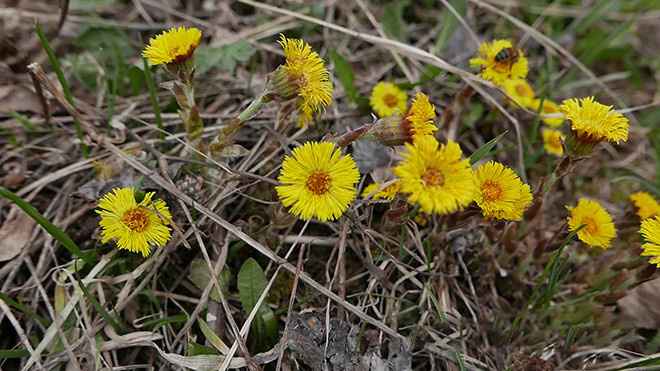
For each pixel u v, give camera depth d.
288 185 0.35
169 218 0.35
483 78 0.41
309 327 0.36
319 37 0.47
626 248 0.40
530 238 0.40
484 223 0.37
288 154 0.38
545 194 0.37
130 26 0.46
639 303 0.38
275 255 0.37
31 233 0.38
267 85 0.34
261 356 0.35
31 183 0.39
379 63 0.47
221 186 0.38
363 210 0.39
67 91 0.39
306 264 0.38
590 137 0.34
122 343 0.35
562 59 0.49
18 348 0.36
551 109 0.45
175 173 0.38
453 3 0.48
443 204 0.31
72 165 0.39
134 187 0.36
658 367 0.36
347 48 0.47
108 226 0.34
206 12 0.48
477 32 0.49
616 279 0.36
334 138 0.35
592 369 0.37
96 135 0.38
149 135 0.42
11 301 0.35
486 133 0.45
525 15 0.51
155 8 0.47
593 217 0.36
